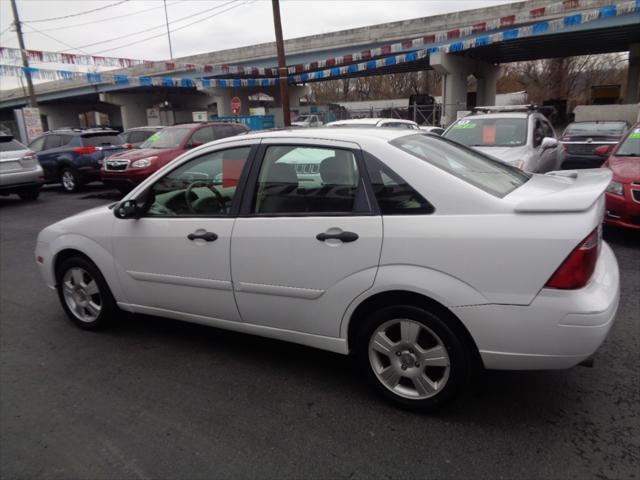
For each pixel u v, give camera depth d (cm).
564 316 246
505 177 318
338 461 257
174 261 359
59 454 272
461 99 2833
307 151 312
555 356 253
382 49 1889
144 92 4853
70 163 1360
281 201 317
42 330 443
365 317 303
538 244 247
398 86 6172
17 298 534
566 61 4669
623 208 609
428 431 278
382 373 300
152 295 381
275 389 329
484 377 332
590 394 308
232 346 397
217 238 335
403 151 290
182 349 394
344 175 298
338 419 293
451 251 262
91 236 402
